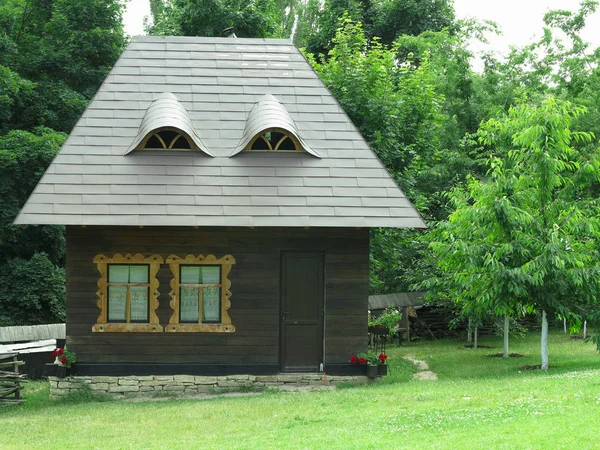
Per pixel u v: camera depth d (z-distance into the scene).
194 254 16.27
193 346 16.20
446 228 17.22
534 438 8.98
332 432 10.77
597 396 11.23
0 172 25.45
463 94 33.09
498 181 16.52
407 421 11.02
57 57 30.41
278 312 16.38
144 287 16.30
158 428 12.38
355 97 24.69
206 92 18.05
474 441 9.14
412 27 40.25
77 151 16.45
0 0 32.56
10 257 28.11
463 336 29.31
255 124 16.81
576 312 17.14
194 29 32.34
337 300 16.47
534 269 15.70
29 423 13.32
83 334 16.06
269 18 32.97
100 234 16.14
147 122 16.67
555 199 17.50
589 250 16.34
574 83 33.41
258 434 11.27
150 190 15.93
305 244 16.45
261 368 16.30
